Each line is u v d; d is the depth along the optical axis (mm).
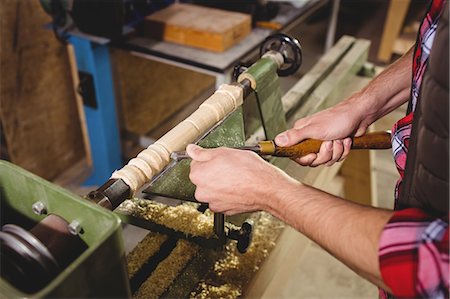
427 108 487
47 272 481
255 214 851
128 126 2264
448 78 451
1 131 2076
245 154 606
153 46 1645
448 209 488
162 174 709
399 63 827
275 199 554
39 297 388
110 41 1592
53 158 2268
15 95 1944
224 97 790
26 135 2072
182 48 1644
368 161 1534
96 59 1697
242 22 1683
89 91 1789
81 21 1585
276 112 946
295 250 971
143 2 1764
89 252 425
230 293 711
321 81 1272
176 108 2609
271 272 814
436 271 399
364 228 463
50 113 2150
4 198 542
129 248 930
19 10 1804
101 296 463
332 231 485
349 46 1481
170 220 745
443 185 486
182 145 700
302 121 796
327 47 2818
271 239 807
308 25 3377
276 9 1878
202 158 611
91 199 582
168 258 721
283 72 971
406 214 447
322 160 767
